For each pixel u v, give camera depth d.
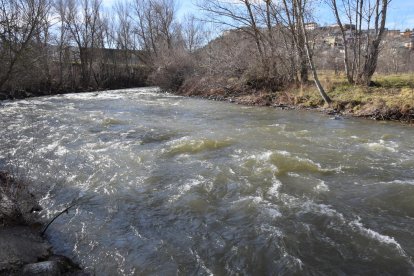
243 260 6.19
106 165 10.93
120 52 53.09
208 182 9.41
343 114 19.47
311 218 7.47
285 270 5.90
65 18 44.72
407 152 12.02
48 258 6.25
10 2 21.27
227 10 27.62
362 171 10.18
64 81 42.69
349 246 6.49
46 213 7.95
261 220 7.43
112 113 21.20
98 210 8.07
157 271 5.93
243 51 29.80
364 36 26.95
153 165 10.84
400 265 5.95
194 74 35.25
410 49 46.25
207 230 7.14
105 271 5.96
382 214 7.66
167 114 20.75
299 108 22.19
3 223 7.16
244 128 16.02
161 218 7.66
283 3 24.47
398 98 18.80
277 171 10.07
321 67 36.59
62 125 17.23
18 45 20.72
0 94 30.66
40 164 11.10
